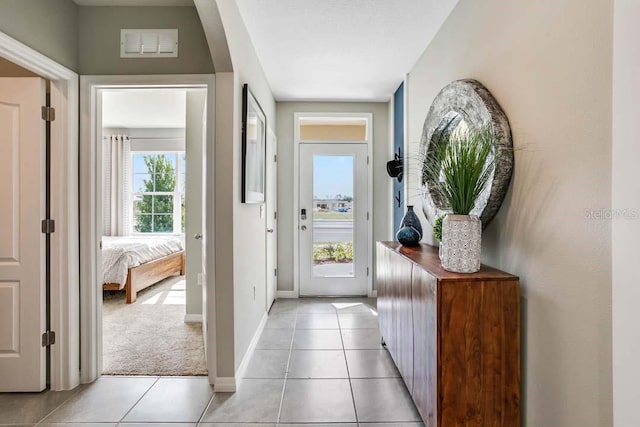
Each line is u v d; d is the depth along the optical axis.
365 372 2.37
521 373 1.46
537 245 1.37
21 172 2.11
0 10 1.71
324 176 4.30
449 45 2.28
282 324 3.34
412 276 1.84
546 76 1.31
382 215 4.30
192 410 1.94
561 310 1.24
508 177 1.54
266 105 3.47
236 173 2.24
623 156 0.95
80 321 2.24
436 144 2.27
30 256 2.12
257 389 2.16
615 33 0.97
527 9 1.43
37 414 1.91
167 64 2.23
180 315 3.64
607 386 1.06
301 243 4.32
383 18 2.34
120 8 2.25
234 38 2.13
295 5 2.20
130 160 6.14
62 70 2.09
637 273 0.92
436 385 1.45
